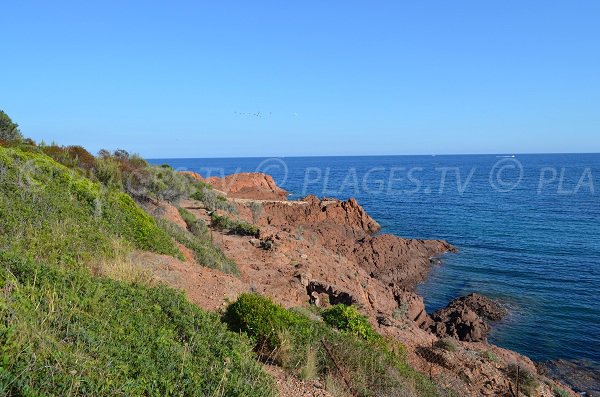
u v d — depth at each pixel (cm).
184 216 2645
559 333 2366
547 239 4656
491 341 2281
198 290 1108
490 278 3350
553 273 3438
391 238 4125
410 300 2527
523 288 3098
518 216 6184
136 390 495
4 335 467
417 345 1478
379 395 827
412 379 988
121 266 988
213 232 2748
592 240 4562
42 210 1193
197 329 767
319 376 817
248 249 2417
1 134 2153
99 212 1399
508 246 4359
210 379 601
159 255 1358
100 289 729
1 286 610
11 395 399
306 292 1861
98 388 457
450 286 3219
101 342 553
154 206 2425
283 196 7050
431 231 5200
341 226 4897
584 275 3366
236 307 922
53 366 453
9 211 1088
